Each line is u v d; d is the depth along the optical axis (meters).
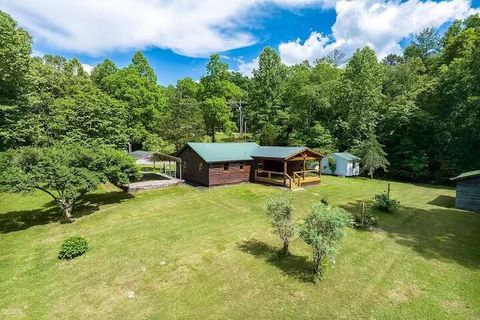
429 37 55.16
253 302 7.55
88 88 26.53
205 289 8.19
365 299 7.68
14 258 10.56
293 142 37.66
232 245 11.30
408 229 13.55
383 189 24.48
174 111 34.72
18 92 21.86
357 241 11.88
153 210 16.50
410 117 30.88
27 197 19.98
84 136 21.55
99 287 8.39
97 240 11.98
